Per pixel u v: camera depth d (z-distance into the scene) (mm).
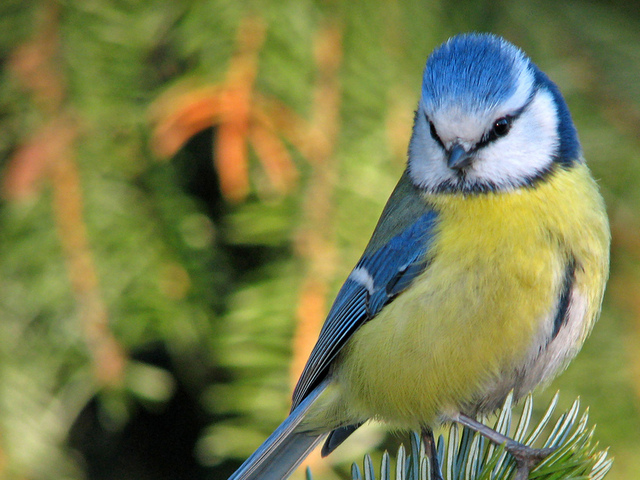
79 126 1701
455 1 1715
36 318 1699
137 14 1706
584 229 1684
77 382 1700
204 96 1698
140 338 1702
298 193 1700
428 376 1683
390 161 1703
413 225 1688
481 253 1680
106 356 1699
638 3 1717
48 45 1702
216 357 1708
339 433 1699
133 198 1704
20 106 1701
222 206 1724
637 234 1706
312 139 1700
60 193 1699
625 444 1694
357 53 1703
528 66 1692
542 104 1689
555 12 1715
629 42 1712
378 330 1687
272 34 1701
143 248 1702
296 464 1698
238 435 1694
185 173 1720
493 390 1686
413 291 1683
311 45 1701
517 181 1686
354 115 1702
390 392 1687
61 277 1698
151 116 1702
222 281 1714
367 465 1662
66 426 1703
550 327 1682
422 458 1662
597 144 1708
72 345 1698
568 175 1688
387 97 1703
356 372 1690
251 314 1695
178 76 1709
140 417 1734
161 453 1732
